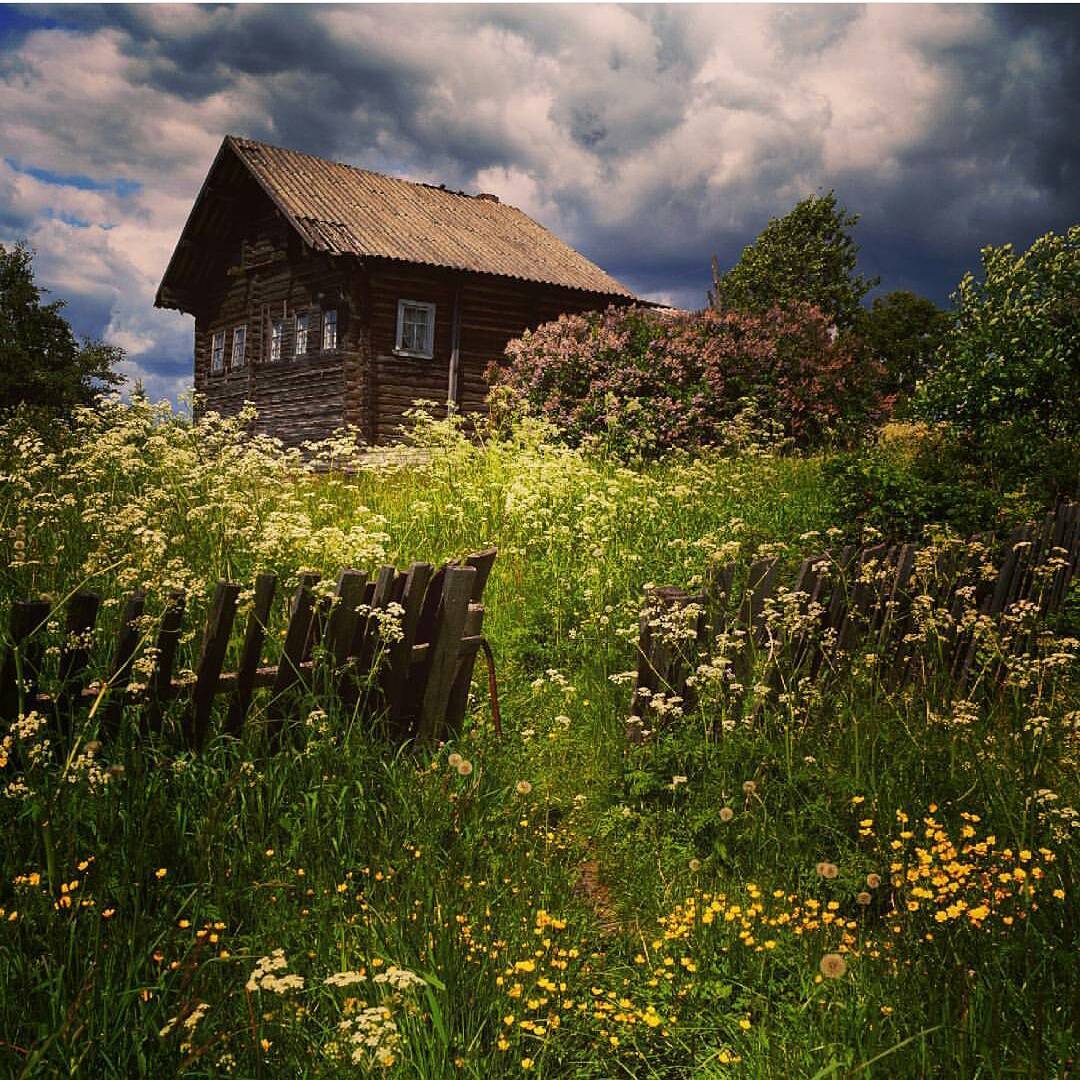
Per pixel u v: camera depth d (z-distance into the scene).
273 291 23.81
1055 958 2.91
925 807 4.16
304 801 3.78
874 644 5.93
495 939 3.15
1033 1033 2.57
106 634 4.62
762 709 5.07
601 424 15.75
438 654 4.68
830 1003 2.88
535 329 22.88
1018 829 3.90
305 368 22.36
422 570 4.52
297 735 4.26
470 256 21.62
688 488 9.98
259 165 21.95
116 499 7.93
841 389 17.64
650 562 8.23
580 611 7.25
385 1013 2.31
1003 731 5.21
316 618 4.36
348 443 11.33
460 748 4.76
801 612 5.51
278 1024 2.56
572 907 3.62
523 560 8.27
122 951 2.74
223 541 6.66
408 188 25.45
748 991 3.03
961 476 9.95
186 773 3.72
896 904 3.50
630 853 4.15
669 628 4.91
